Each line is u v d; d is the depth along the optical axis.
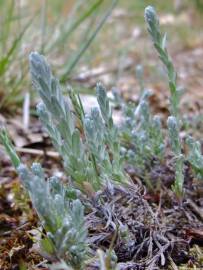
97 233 0.16
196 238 0.17
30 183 0.13
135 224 0.16
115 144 0.16
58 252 0.13
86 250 0.14
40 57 0.14
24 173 0.13
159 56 0.17
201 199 0.19
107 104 0.16
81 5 0.43
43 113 0.15
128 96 0.35
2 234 0.19
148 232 0.17
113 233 0.16
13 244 0.18
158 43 0.16
